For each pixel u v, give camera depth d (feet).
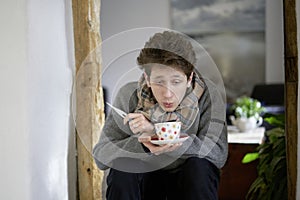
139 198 6.50
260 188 8.89
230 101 21.18
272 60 20.57
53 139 7.05
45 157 6.88
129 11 21.71
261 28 20.59
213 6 20.97
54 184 7.07
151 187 6.95
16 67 6.42
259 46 20.70
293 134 7.13
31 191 6.54
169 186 6.93
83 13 7.45
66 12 7.41
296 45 6.99
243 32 20.79
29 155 6.49
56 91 7.10
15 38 6.40
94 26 7.55
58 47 7.14
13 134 6.49
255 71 20.83
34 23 6.51
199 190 6.22
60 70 7.19
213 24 21.06
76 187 7.89
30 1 6.40
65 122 7.38
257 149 9.49
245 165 11.02
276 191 7.92
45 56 6.80
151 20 21.58
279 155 8.08
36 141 6.64
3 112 6.50
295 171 7.15
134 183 6.46
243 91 21.02
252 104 13.62
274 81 20.65
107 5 21.88
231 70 21.07
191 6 21.17
